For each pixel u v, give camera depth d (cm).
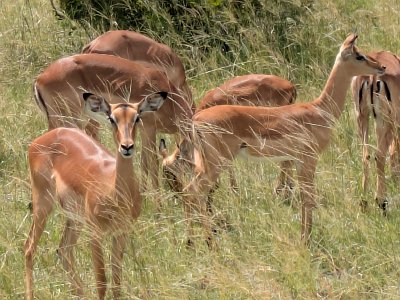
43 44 2870
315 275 1627
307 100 2455
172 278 1616
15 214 1892
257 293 1525
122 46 2342
